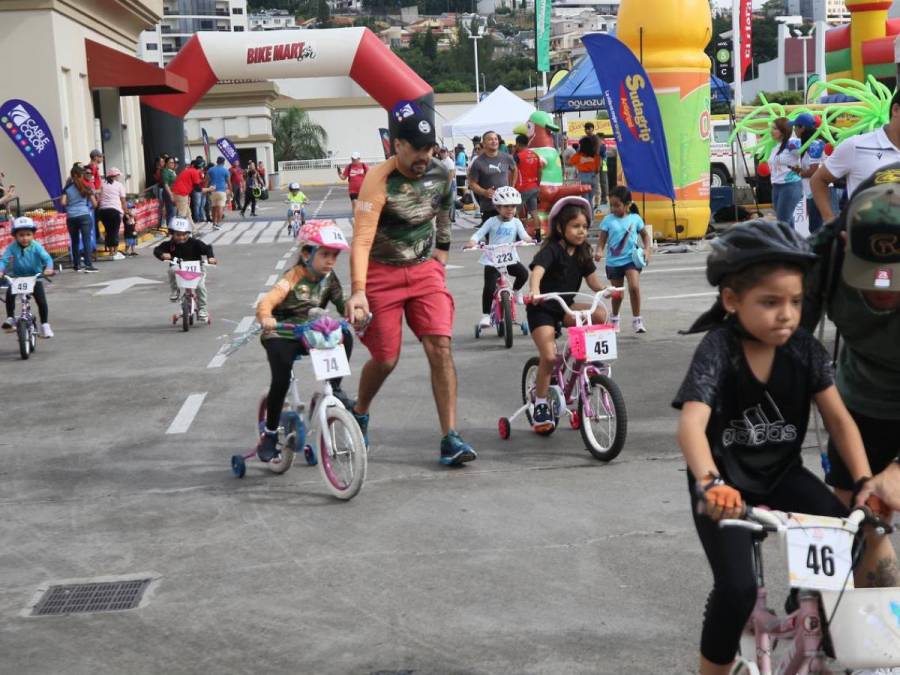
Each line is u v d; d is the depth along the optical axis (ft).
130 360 40.91
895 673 10.92
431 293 24.71
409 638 15.88
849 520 10.24
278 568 19.03
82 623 17.10
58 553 20.51
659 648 15.15
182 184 103.04
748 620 10.85
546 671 14.62
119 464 26.68
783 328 10.68
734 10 113.19
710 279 11.05
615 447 24.36
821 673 10.22
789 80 226.58
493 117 125.39
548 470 24.31
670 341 38.65
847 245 12.97
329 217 128.77
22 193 86.79
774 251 10.39
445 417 24.98
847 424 11.36
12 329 43.83
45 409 33.40
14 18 87.56
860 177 18.94
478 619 16.42
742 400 11.19
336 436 23.44
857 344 13.56
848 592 9.96
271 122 245.45
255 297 57.21
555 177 75.72
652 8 65.98
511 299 39.47
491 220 40.47
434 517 21.38
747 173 82.02
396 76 108.37
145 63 98.12
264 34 109.19
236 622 16.80
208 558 19.76
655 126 65.72
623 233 39.65
